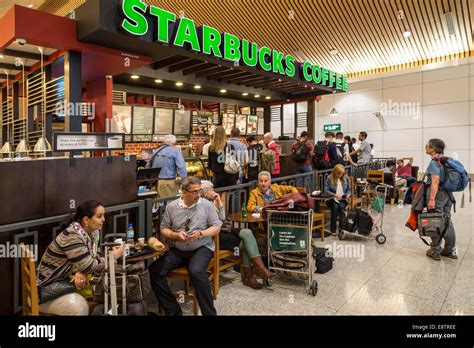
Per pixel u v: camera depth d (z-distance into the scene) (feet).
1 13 28.60
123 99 26.78
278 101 38.01
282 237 11.80
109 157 10.43
